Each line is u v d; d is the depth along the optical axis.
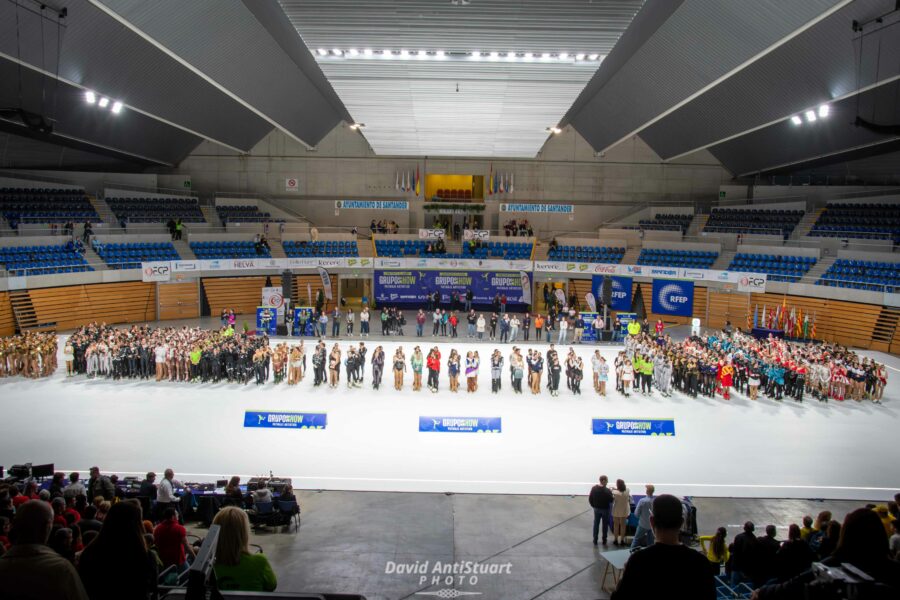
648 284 45.88
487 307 48.12
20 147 43.31
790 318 38.66
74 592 3.59
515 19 22.14
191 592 3.56
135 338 29.42
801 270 40.97
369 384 28.33
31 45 25.25
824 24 25.33
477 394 27.27
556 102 32.41
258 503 15.50
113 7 21.52
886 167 45.31
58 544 7.57
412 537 15.38
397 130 40.44
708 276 41.25
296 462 20.08
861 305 36.94
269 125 49.88
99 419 23.34
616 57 31.72
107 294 39.88
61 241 39.38
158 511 14.53
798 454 21.19
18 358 28.64
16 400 25.33
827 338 38.31
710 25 25.25
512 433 22.78
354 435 22.36
